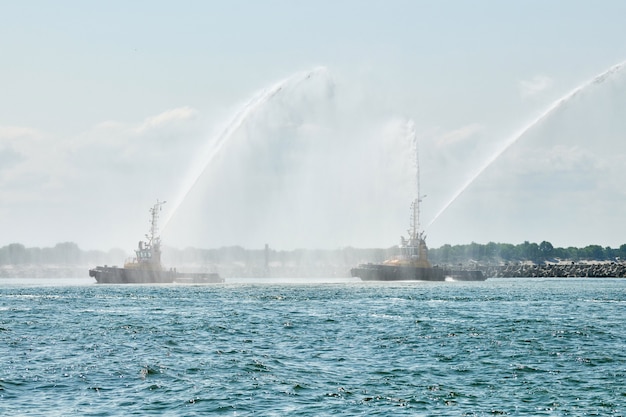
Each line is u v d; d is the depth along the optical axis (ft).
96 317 391.04
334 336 312.50
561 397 201.67
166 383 217.56
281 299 515.09
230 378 224.33
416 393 205.87
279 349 279.08
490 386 214.48
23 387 212.43
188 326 346.95
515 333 318.45
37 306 463.01
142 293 591.37
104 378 224.33
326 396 202.59
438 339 301.84
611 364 247.09
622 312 412.98
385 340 299.79
